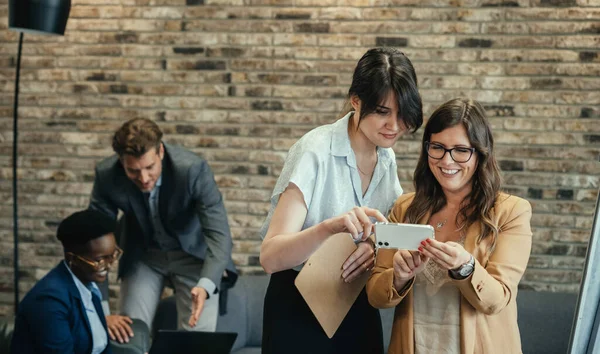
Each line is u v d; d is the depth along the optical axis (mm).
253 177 4539
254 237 4578
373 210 1766
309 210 1973
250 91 4484
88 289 2691
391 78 1807
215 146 4547
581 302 1700
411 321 1964
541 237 4352
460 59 4305
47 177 4680
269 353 2033
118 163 3318
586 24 4199
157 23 4504
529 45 4254
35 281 4734
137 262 3527
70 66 4594
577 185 4301
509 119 4309
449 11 4289
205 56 4492
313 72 4426
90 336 2619
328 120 4449
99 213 2652
